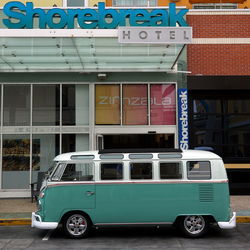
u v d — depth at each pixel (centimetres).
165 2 1716
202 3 1728
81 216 870
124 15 1317
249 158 1491
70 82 1488
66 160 874
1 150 1473
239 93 1509
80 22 1306
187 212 855
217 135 1498
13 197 1455
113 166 871
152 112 1486
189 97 1499
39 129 1480
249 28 1522
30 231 970
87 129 1480
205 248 782
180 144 1442
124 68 1439
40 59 1323
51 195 859
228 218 855
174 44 1166
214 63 1505
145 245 815
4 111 1487
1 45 1183
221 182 862
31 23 1296
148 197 859
